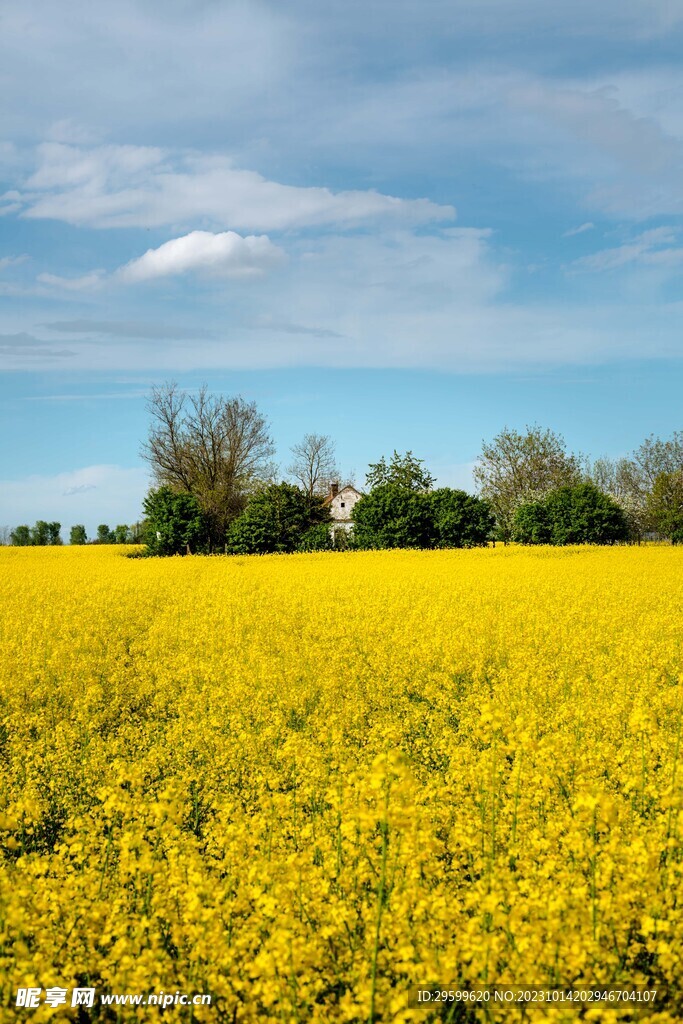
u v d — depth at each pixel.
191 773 8.59
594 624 17.70
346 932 4.75
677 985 4.43
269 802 6.51
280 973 4.23
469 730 9.95
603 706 10.55
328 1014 4.28
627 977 4.25
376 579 27.39
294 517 57.25
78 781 8.71
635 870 4.75
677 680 12.93
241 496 76.06
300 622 18.75
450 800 7.03
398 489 54.28
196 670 13.73
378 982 4.20
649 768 7.77
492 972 4.16
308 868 5.30
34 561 41.47
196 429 78.00
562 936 4.34
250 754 9.24
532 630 16.70
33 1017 3.97
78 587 25.45
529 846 5.81
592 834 4.94
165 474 77.06
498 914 4.42
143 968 4.27
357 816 4.55
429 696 12.20
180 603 21.62
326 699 11.95
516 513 62.31
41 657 14.49
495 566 33.53
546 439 82.69
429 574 29.55
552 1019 3.73
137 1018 4.39
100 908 4.87
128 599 22.39
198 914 4.66
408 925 4.54
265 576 29.41
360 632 16.92
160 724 11.02
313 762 7.93
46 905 4.89
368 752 9.34
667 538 71.31
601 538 57.97
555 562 35.84
